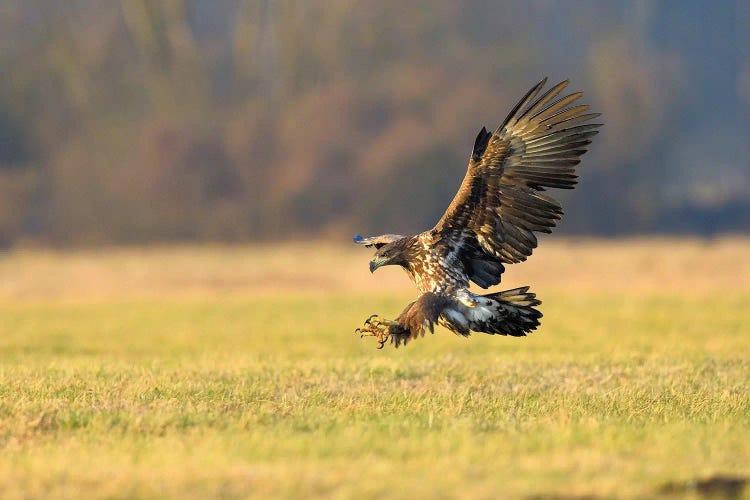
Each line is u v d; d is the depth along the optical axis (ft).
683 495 31.91
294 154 266.57
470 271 43.39
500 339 84.17
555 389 53.83
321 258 186.39
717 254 171.12
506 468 34.53
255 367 61.77
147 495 32.22
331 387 53.26
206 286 143.54
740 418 44.37
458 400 48.32
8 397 48.39
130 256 201.16
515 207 42.68
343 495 31.53
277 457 36.58
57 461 36.09
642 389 53.01
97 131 274.36
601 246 208.23
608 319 97.86
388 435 39.73
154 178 259.80
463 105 264.31
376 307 116.16
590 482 32.78
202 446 37.91
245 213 259.60
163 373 58.39
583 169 274.16
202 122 274.77
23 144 274.16
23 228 259.19
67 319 106.83
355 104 268.41
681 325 91.50
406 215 256.52
